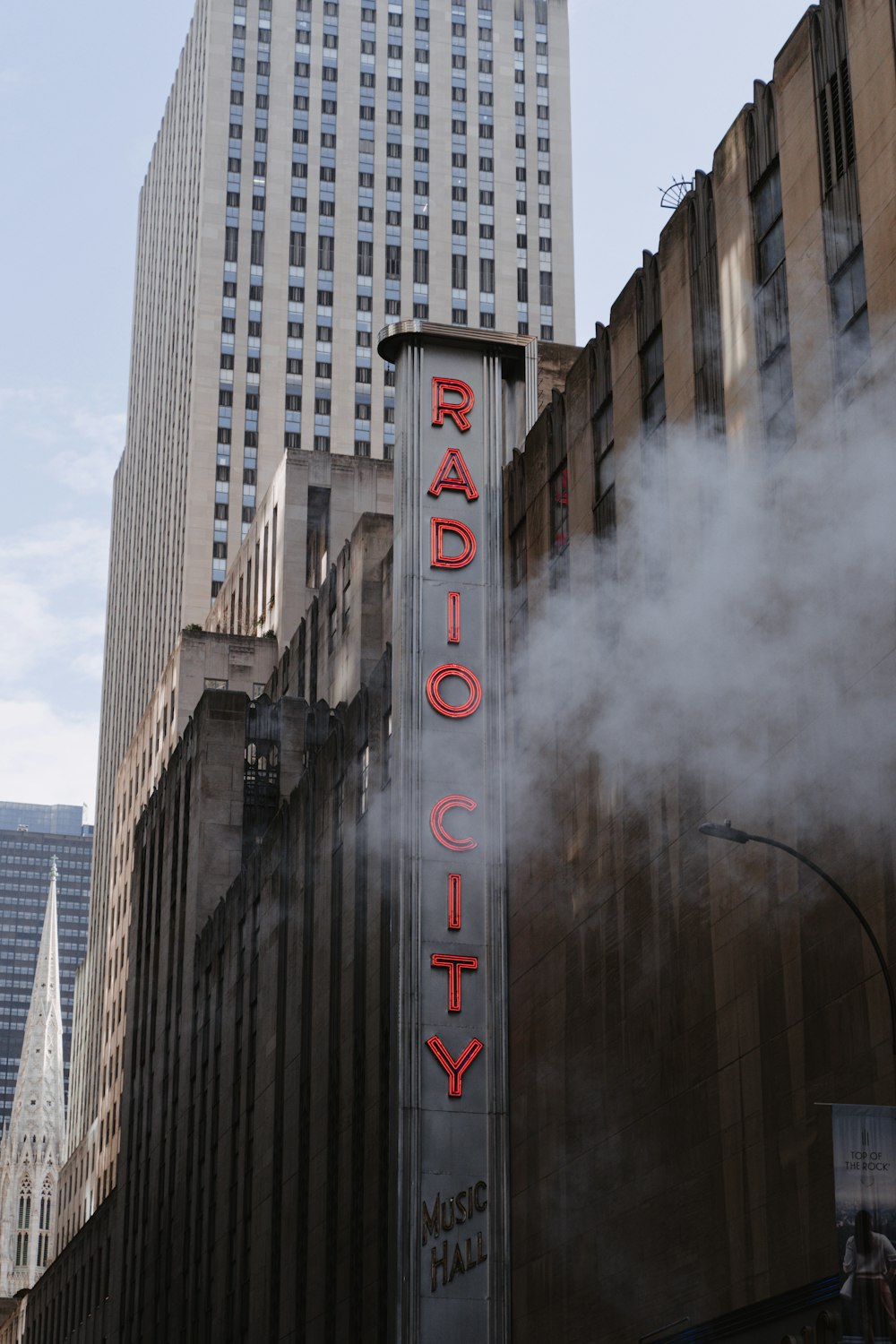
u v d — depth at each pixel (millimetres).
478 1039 49469
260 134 175375
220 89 176250
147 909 111500
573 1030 45406
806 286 37688
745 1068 36719
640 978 41969
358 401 168625
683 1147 39062
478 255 176375
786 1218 34594
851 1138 26641
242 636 116062
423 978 49625
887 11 35250
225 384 166250
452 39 184250
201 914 94188
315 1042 68312
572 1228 44188
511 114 182875
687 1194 38594
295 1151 69625
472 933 50312
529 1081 47969
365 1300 58219
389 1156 55562
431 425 54625
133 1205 104375
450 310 173625
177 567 164750
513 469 54438
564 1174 44969
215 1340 79562
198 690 114688
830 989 33906
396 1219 47812
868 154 35562
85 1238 124000
